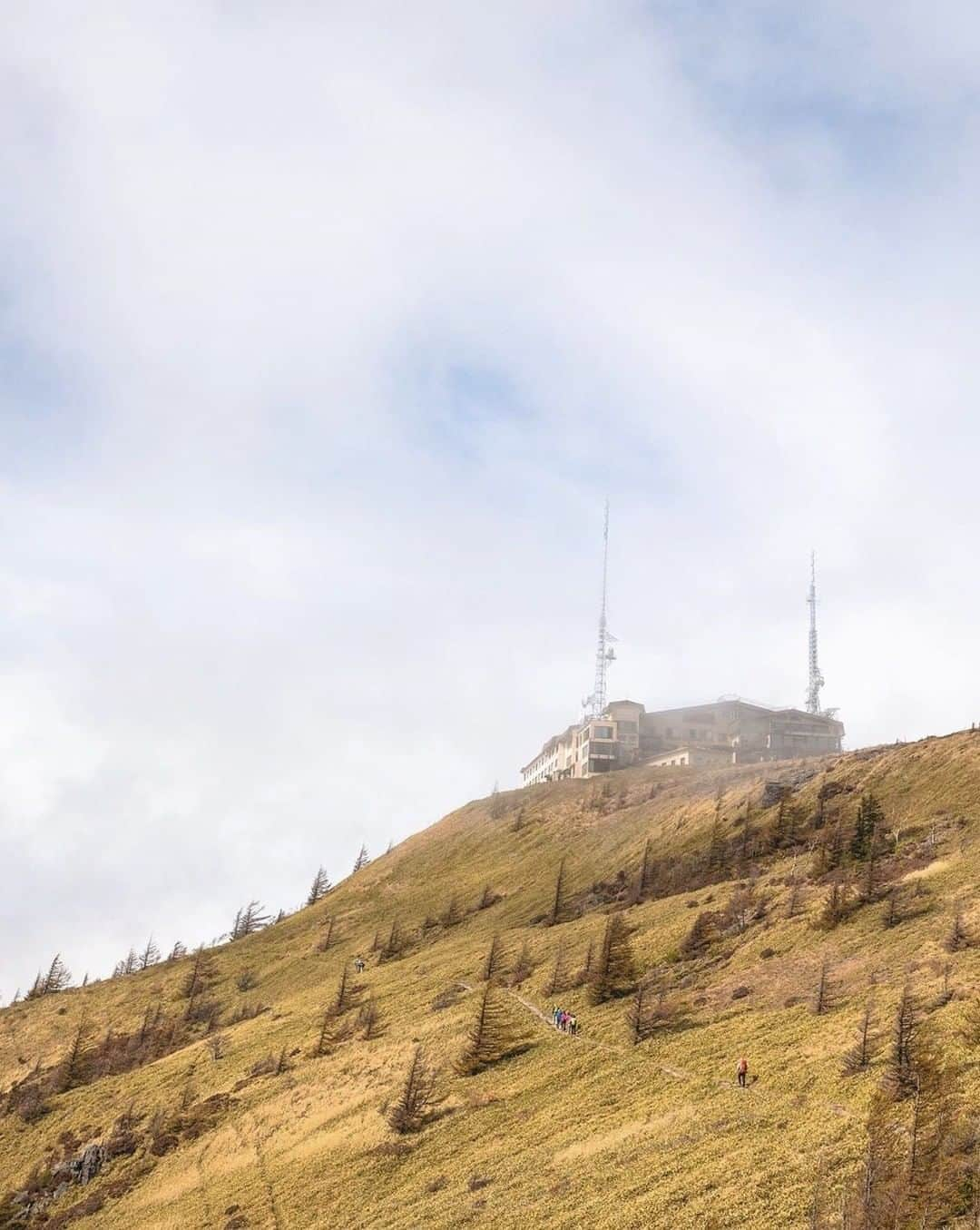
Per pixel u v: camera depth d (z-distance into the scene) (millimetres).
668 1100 61250
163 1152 89562
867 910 84562
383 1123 75375
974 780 109250
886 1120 44125
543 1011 89625
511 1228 50188
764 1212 42812
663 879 124688
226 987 149000
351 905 174000
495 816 189375
